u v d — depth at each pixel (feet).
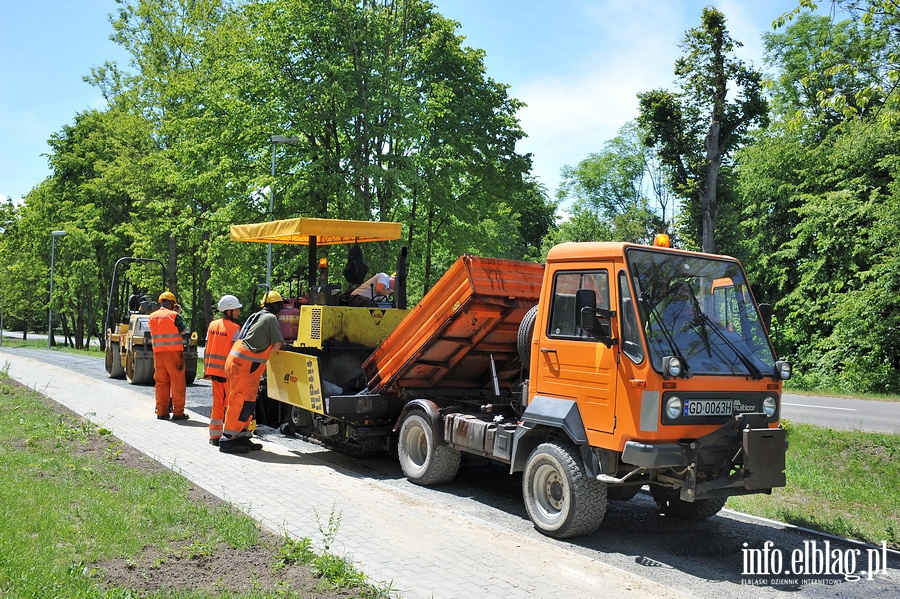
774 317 97.40
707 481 19.26
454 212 84.38
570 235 154.30
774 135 104.22
